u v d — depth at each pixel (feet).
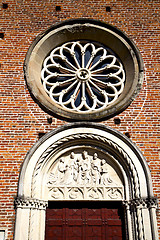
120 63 36.99
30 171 28.73
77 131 30.94
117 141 30.63
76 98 35.45
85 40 38.50
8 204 27.55
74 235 28.58
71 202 29.94
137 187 28.50
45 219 28.96
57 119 31.73
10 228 26.66
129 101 32.30
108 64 37.09
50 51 37.55
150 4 38.52
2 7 37.83
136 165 29.50
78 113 31.91
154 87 33.63
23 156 29.81
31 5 38.19
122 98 32.91
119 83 35.42
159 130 31.37
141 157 29.55
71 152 31.40
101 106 34.73
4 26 36.55
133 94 32.83
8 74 33.81
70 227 28.96
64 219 29.27
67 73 36.55
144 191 28.22
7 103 32.24
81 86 35.96
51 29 36.70
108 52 38.22
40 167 29.27
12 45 35.50
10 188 28.25
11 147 30.14
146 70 34.63
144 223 26.81
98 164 30.99
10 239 26.25
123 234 28.63
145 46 36.04
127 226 27.91
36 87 32.99
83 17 37.81
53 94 34.58
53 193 29.35
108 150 31.04
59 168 30.48
